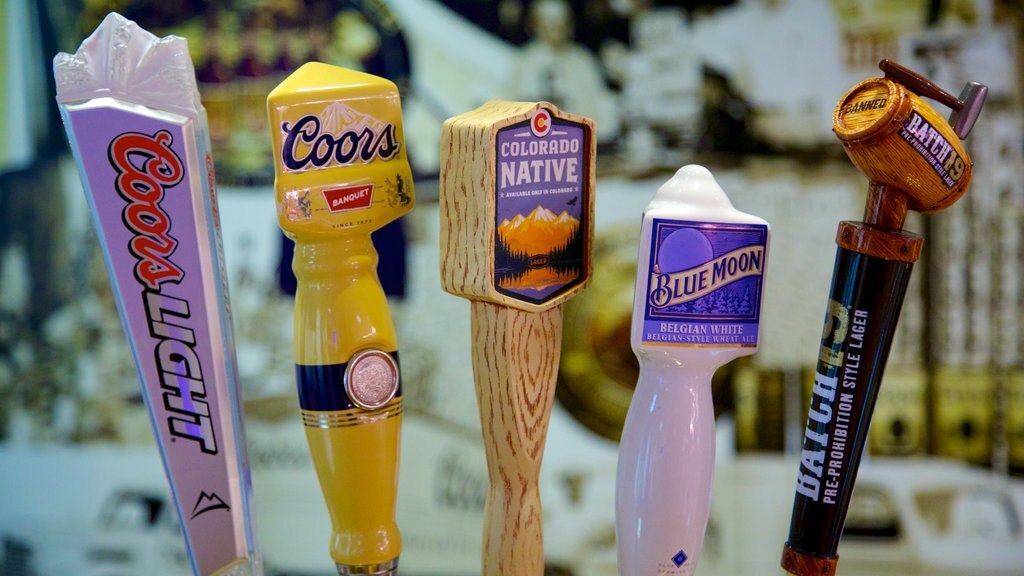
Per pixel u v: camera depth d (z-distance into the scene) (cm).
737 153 175
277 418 184
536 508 55
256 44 179
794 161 174
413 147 179
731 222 52
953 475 178
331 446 52
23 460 196
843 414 50
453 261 53
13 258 193
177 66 51
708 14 173
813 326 175
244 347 184
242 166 181
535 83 176
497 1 176
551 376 55
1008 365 175
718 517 179
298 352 53
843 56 172
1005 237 174
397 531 55
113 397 194
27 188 192
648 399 53
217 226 53
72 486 195
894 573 179
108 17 51
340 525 54
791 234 175
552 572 180
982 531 177
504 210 52
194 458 53
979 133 173
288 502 185
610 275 176
